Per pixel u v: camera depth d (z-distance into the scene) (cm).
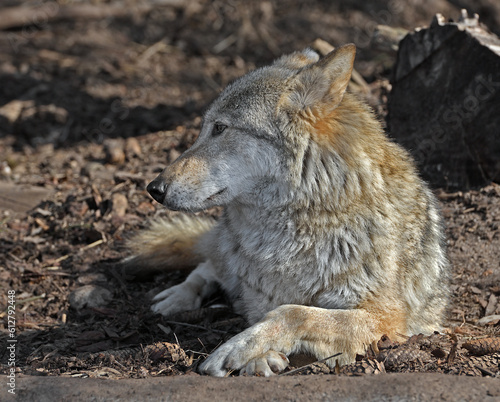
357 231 751
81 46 2412
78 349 823
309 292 774
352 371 657
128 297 983
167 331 867
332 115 764
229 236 850
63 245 1151
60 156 1584
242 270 824
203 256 1040
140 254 1041
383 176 790
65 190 1360
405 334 771
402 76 1282
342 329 718
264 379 625
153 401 593
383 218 767
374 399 570
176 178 766
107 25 2591
